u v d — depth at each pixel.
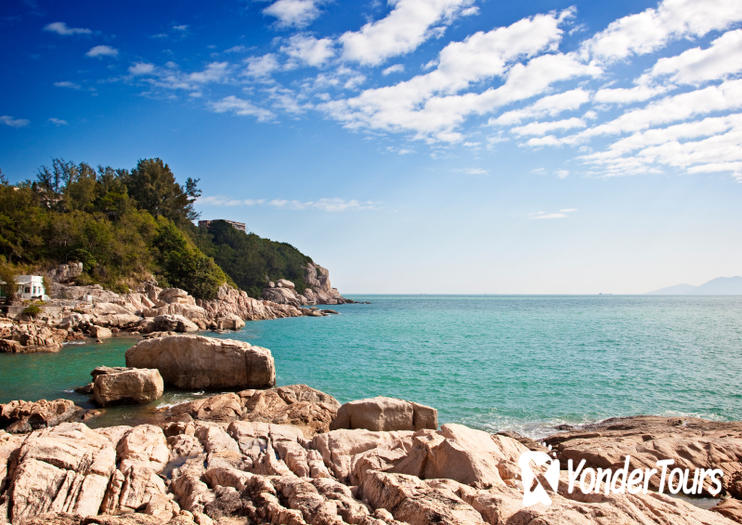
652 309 143.12
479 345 48.19
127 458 11.22
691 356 39.50
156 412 21.56
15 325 44.72
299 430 14.91
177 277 87.31
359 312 125.50
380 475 8.98
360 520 7.32
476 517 7.16
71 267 68.06
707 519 7.68
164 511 8.50
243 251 146.12
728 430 16.61
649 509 7.82
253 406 20.17
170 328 55.97
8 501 8.60
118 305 61.62
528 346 47.09
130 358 27.12
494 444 11.49
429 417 16.48
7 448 10.23
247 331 66.31
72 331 49.28
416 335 59.41
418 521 7.16
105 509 8.89
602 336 57.09
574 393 25.88
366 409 16.06
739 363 35.81
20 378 28.83
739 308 149.00
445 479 9.04
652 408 22.80
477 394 25.66
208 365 26.80
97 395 22.34
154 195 106.50
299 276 169.00
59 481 9.27
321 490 8.88
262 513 8.01
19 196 71.50
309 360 37.94
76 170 98.69
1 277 55.00
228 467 11.39
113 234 78.81
